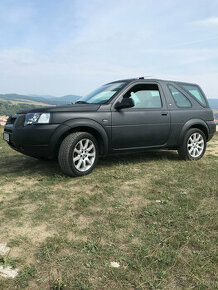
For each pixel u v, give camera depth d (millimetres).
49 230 2662
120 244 2377
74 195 3660
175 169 4988
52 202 3408
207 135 6262
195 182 4121
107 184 4121
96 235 2537
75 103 5406
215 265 2037
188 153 5809
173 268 2021
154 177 4457
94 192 3777
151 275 1948
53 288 1818
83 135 4516
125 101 4770
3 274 1975
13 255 2219
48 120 4332
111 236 2512
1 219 2918
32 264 2096
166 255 2158
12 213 3059
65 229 2672
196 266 2020
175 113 5621
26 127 4352
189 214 2910
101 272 1990
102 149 4883
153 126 5316
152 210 3057
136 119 5109
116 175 4566
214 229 2604
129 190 3830
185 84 6191
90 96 5531
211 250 2223
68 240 2438
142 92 5395
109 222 2824
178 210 3049
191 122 5801
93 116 4660
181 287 1826
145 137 5266
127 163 5500
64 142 4418
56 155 4629
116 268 2033
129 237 2496
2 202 3418
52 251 2258
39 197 3594
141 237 2490
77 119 4504
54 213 3066
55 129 4348
